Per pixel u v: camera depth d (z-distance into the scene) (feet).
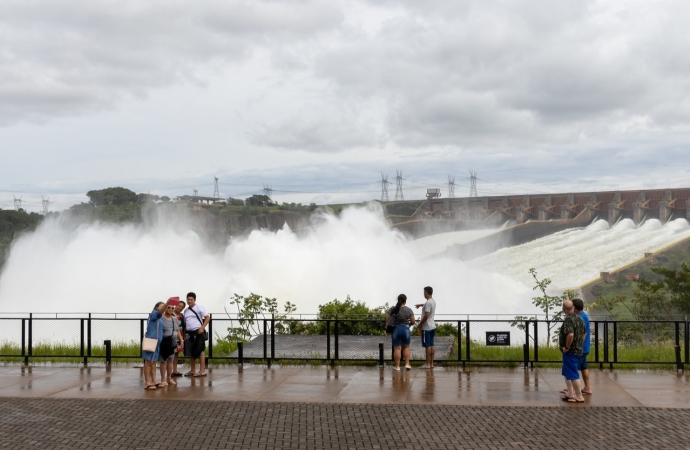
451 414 43.86
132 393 51.06
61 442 37.09
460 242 625.00
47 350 72.49
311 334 91.76
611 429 39.63
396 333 60.29
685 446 35.83
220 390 52.11
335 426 40.70
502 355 68.23
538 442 36.78
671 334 107.14
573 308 48.44
